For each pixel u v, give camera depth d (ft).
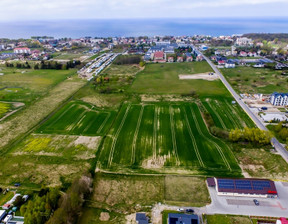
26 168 235.81
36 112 366.43
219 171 227.61
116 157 250.98
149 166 236.63
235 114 346.74
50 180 218.59
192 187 208.23
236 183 200.44
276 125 302.45
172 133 297.33
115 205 191.72
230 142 274.98
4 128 315.99
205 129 305.73
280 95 369.30
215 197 196.85
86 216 181.37
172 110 364.38
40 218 167.12
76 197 181.57
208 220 174.50
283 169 228.22
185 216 172.45
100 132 302.86
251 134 269.44
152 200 195.72
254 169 229.45
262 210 183.42
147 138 286.66
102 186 211.82
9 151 264.31
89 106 385.50
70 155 255.09
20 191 206.28
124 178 221.25
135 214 182.50
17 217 179.01
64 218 164.96
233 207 186.60
